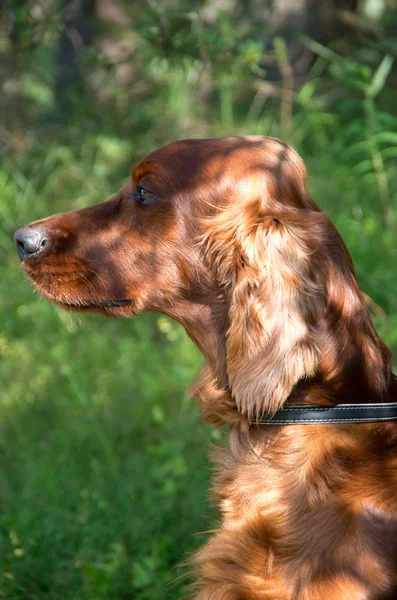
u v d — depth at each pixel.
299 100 7.93
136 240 3.38
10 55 8.10
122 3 9.80
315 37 9.60
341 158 7.66
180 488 4.54
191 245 3.27
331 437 2.96
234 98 9.55
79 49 8.54
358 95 8.84
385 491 2.83
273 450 3.03
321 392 3.01
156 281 3.36
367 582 2.65
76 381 5.68
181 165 3.29
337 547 2.74
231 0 9.88
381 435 2.98
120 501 4.50
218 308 3.26
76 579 3.96
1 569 3.99
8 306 6.89
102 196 7.77
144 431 5.36
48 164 8.41
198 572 3.03
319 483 2.88
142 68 8.41
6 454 5.14
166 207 3.29
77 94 8.88
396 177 7.36
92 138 8.48
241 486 3.06
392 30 8.48
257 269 2.96
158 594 3.79
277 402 2.86
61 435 5.22
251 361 2.92
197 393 3.35
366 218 6.63
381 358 3.14
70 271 3.45
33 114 9.23
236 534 2.96
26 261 3.54
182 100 8.32
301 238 3.00
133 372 5.98
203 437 5.06
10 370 6.18
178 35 5.23
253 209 3.12
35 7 6.53
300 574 2.77
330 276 3.02
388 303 5.82
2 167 8.64
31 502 4.50
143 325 6.64
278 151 3.26
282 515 2.90
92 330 6.62
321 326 2.98
